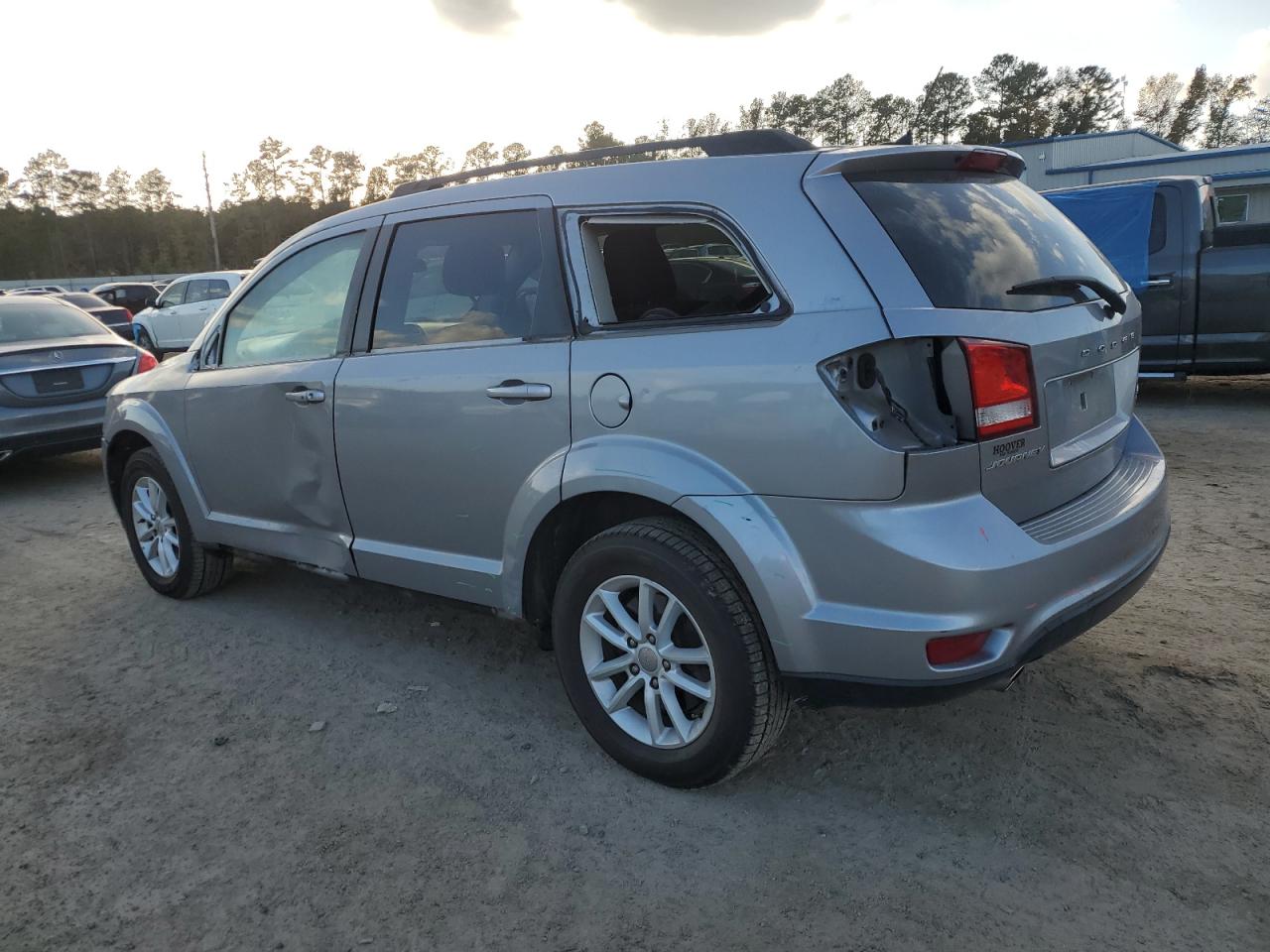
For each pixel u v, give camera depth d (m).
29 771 3.06
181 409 4.22
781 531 2.39
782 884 2.35
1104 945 2.09
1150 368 8.12
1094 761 2.80
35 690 3.68
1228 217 25.89
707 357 2.49
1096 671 3.34
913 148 2.57
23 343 7.47
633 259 2.97
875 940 2.14
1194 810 2.55
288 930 2.27
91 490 7.48
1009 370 2.33
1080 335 2.61
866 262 2.34
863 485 2.25
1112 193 8.12
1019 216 2.78
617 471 2.64
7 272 102.19
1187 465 6.18
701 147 2.88
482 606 3.21
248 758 3.09
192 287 17.55
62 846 2.64
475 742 3.12
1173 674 3.29
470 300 3.13
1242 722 2.96
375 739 3.17
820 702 2.47
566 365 2.78
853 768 2.84
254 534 4.03
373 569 3.54
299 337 3.74
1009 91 93.62
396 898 2.37
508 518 2.99
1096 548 2.48
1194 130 96.31
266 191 103.19
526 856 2.51
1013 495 2.42
